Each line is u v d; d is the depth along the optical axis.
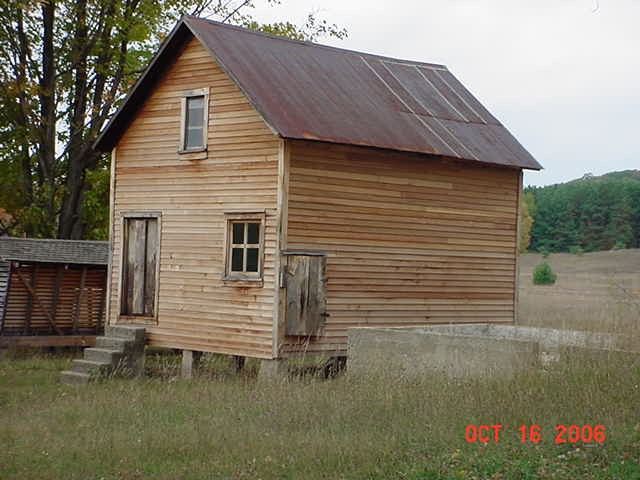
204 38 21.00
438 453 11.81
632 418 12.49
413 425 13.12
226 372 21.84
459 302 22.72
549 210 111.12
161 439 13.34
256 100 19.64
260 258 20.03
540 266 63.03
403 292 21.58
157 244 22.38
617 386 13.55
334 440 12.55
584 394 13.34
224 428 13.89
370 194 21.05
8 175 33.12
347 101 21.86
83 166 32.59
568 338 18.69
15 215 33.00
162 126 22.47
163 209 22.30
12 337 24.91
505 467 11.06
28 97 30.73
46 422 15.06
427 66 26.47
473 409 13.49
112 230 23.45
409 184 21.75
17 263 25.16
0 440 13.63
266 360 19.80
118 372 21.33
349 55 24.62
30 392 18.59
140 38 31.94
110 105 32.09
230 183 20.81
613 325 17.53
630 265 91.38
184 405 16.20
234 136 20.83
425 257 22.02
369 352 17.67
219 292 20.88
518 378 14.42
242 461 12.09
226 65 20.39
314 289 20.06
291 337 19.88
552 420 12.62
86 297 26.41
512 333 20.31
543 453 11.42
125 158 23.31
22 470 11.94
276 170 19.81
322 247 20.25
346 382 16.39
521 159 23.77
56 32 31.78
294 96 20.69
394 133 21.48
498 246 23.58
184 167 21.88
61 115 32.78
